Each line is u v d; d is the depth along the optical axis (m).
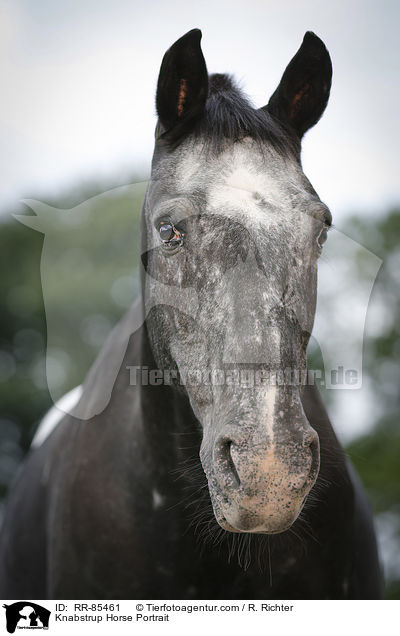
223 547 2.36
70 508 2.68
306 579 2.47
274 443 1.74
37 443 3.94
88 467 2.69
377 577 3.01
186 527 2.39
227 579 2.42
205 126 2.24
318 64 2.48
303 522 2.38
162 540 2.44
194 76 2.36
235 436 1.77
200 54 2.34
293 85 2.51
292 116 2.55
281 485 1.74
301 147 2.53
